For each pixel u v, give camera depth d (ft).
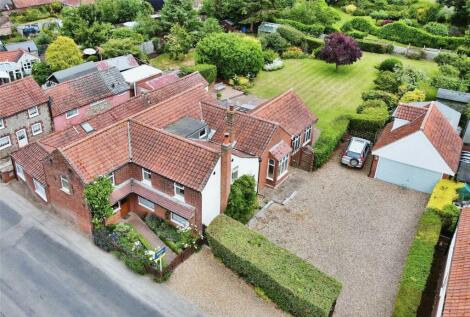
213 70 186.60
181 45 216.95
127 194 109.40
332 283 87.66
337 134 143.95
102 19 238.07
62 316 87.97
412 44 246.68
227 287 94.79
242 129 122.93
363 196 125.39
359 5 292.61
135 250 98.94
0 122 134.82
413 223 115.55
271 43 228.84
